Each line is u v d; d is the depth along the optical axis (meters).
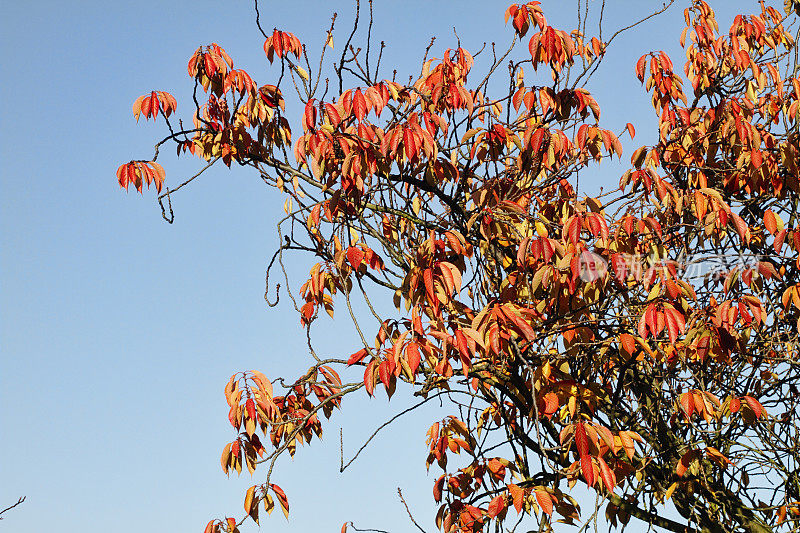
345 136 4.12
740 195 5.34
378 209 4.82
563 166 4.90
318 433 5.28
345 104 4.16
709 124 5.21
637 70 5.36
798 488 4.92
